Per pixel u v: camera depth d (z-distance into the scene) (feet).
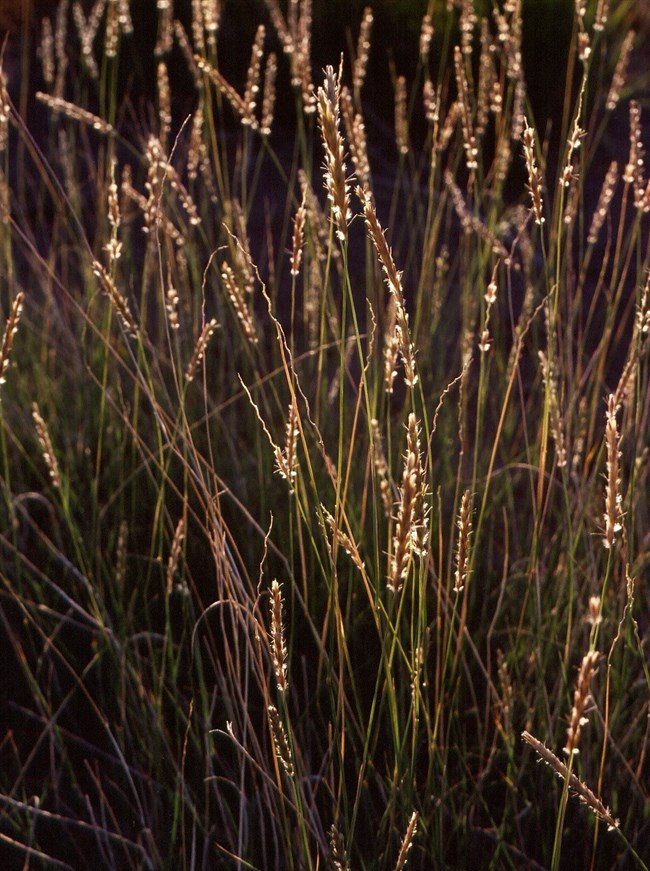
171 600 4.09
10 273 5.07
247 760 3.66
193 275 5.18
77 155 8.36
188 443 3.67
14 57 10.05
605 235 7.22
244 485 4.33
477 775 3.66
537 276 6.17
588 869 3.47
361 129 3.48
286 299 6.72
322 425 4.61
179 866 3.45
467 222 4.95
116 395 4.72
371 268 5.74
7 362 2.99
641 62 10.13
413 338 4.52
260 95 8.93
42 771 3.80
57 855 3.59
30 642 3.92
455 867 3.44
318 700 3.73
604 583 2.81
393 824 3.22
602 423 4.83
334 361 5.58
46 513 4.64
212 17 4.74
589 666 2.55
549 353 3.53
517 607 4.00
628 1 9.91
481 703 3.87
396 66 8.86
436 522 4.00
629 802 3.53
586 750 3.50
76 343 5.00
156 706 3.62
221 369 4.90
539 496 3.51
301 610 3.95
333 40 8.93
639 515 3.98
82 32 6.00
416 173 5.83
